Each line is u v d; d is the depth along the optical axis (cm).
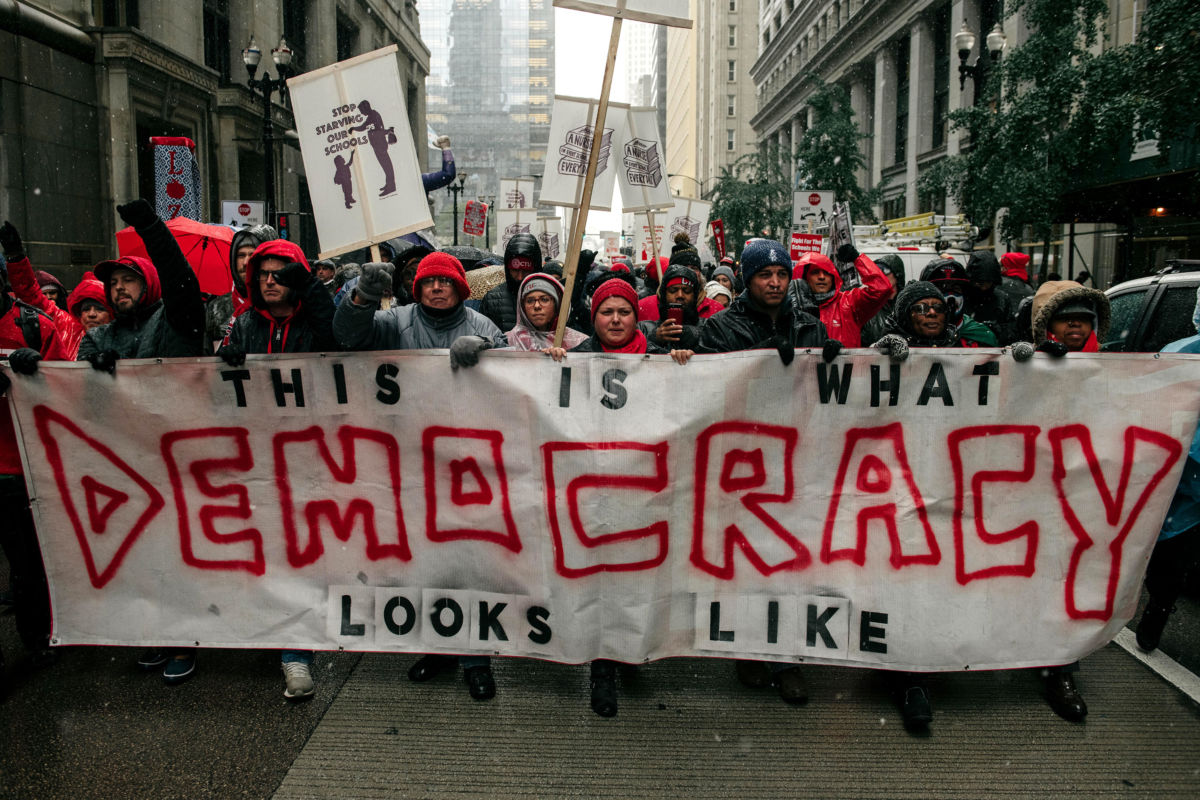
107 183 2077
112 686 363
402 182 409
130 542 358
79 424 353
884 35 3650
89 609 360
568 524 338
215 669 382
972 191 1580
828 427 339
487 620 346
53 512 357
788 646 344
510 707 347
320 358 346
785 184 3481
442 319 386
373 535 351
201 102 2461
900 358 334
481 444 342
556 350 337
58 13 1936
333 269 677
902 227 1883
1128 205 1611
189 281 353
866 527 342
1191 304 546
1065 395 339
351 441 349
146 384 351
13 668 381
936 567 342
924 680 344
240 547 355
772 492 341
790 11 5344
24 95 1803
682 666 389
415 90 5012
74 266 1958
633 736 325
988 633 341
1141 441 340
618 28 354
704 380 336
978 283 557
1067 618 343
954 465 340
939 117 3284
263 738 321
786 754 314
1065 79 1350
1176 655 402
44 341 429
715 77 7762
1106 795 288
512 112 13200
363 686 365
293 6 3188
